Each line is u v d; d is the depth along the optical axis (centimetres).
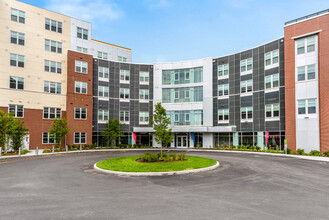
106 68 3812
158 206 819
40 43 3338
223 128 3388
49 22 3453
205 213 748
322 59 2523
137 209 789
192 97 3866
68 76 3394
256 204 837
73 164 1862
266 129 3078
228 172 1475
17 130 2622
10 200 898
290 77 2770
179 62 3981
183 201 875
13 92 3072
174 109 3919
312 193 982
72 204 847
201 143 3722
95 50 4122
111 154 2692
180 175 1382
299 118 2667
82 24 3891
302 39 2705
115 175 1392
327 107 2458
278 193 982
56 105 3391
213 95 3722
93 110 3647
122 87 3912
